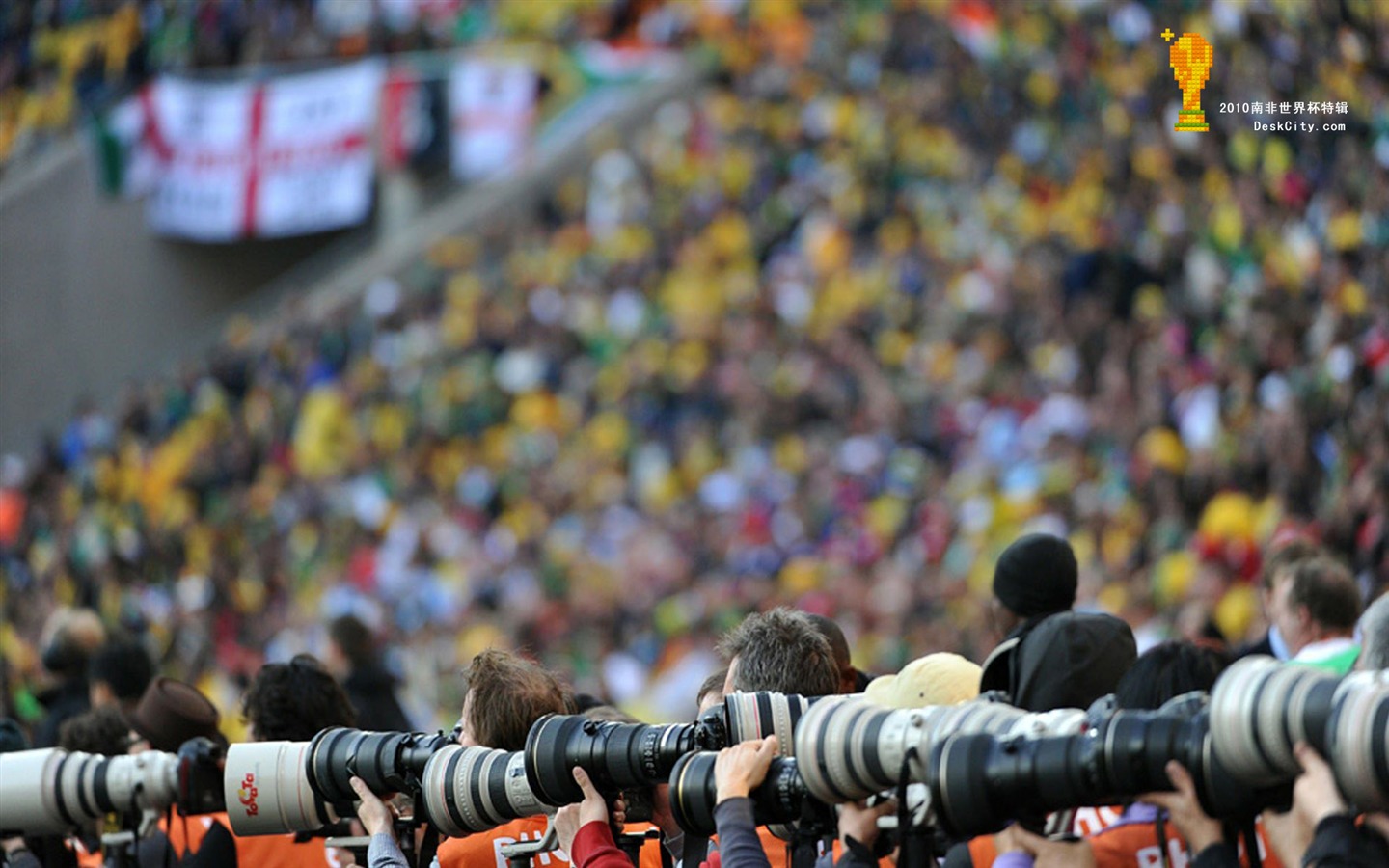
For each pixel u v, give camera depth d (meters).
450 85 96.06
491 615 62.94
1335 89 56.12
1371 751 9.24
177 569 68.38
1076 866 11.09
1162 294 63.22
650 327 86.62
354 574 68.38
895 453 66.81
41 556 70.12
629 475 76.25
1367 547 34.78
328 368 85.06
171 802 15.52
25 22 95.94
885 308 80.12
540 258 92.88
